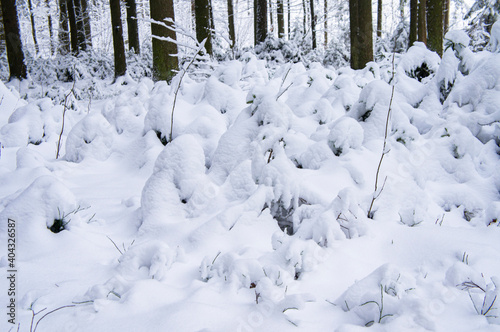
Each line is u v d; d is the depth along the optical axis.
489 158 4.54
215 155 4.02
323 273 2.49
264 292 2.12
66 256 2.76
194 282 2.35
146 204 3.31
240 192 3.37
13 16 14.90
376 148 4.05
